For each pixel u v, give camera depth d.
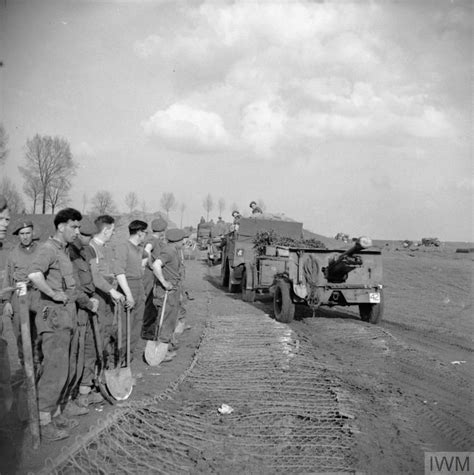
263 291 13.04
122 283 5.79
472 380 6.29
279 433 4.52
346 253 9.09
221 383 5.95
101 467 3.85
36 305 4.60
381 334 9.02
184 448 4.23
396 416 5.00
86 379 5.15
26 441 4.17
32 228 5.64
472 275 19.94
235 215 17.09
